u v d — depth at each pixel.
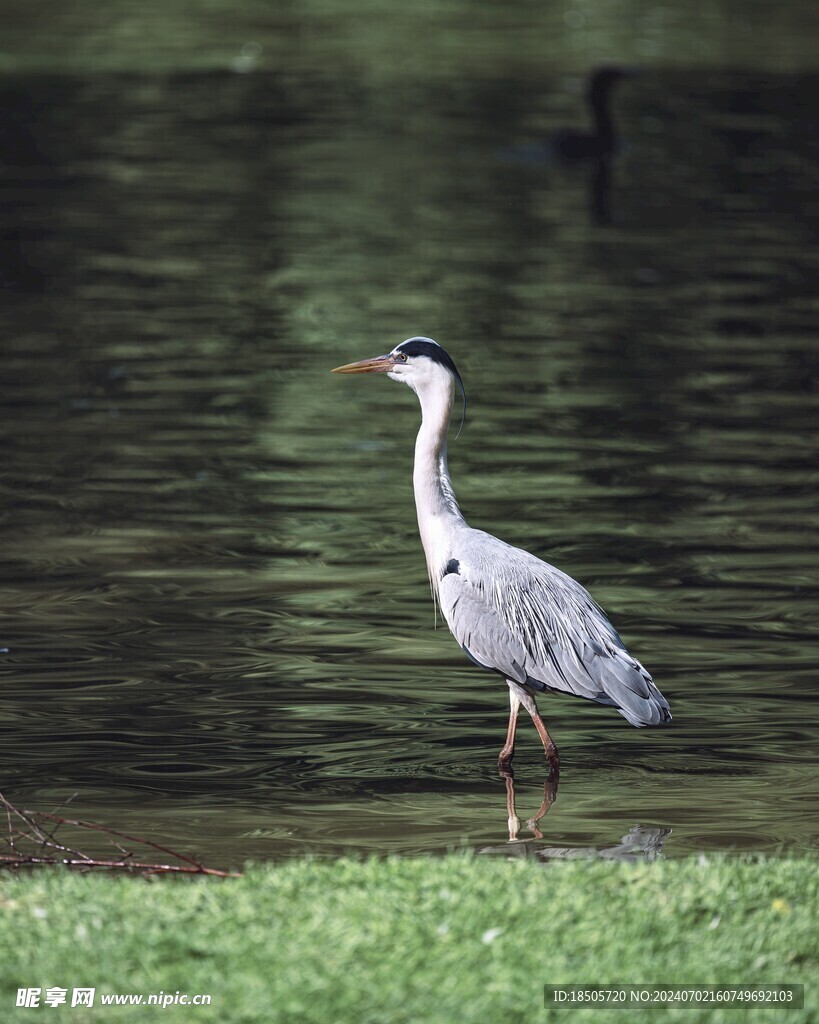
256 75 50.81
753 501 17.95
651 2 68.06
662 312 27.14
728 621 14.23
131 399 22.00
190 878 8.98
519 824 10.17
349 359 24.11
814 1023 6.87
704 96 48.97
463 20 62.69
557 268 30.22
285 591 14.98
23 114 43.94
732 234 33.34
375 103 47.12
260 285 28.50
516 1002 6.90
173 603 14.59
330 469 19.23
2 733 11.62
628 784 10.95
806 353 24.72
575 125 44.12
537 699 12.87
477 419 21.22
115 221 33.19
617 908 7.89
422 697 12.60
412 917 7.73
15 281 28.58
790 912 7.91
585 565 15.74
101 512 17.34
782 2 68.56
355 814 10.34
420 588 15.16
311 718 12.08
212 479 18.66
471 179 38.56
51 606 14.41
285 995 6.89
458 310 27.00
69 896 8.09
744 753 11.48
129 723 11.87
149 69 51.22
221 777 10.95
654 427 20.95
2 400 21.78
